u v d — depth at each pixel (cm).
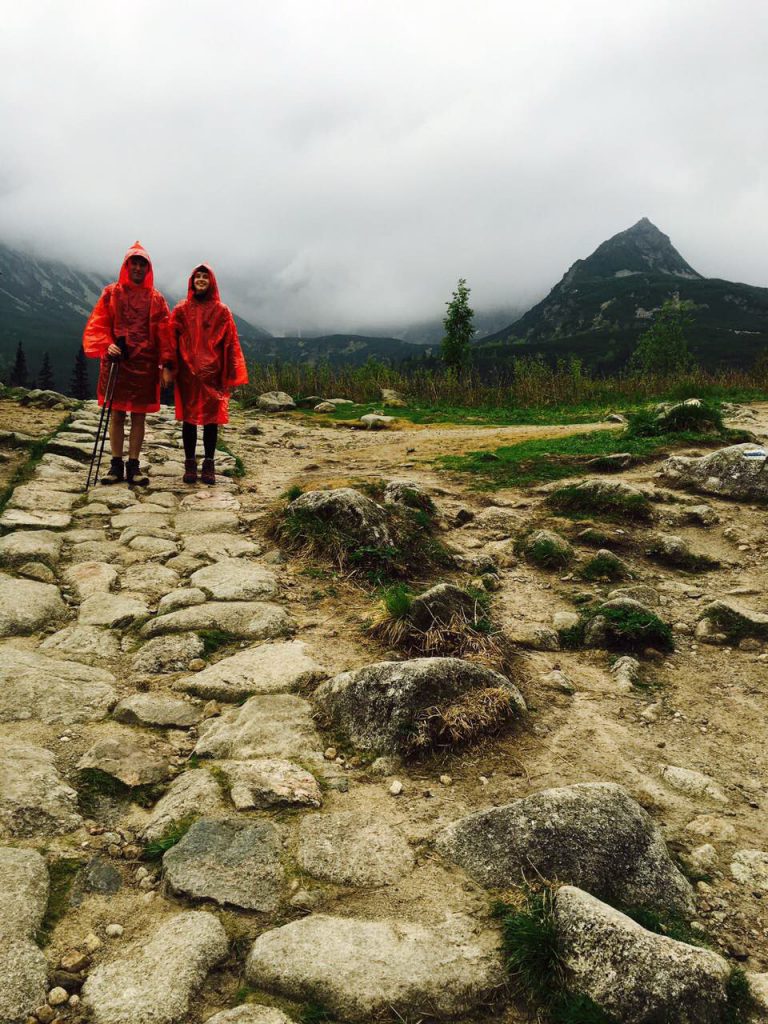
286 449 1251
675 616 537
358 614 502
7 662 387
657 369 5053
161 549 616
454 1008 205
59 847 260
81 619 468
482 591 564
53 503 727
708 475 833
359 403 2186
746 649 483
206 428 861
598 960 211
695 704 412
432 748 337
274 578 555
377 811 294
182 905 238
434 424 1683
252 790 296
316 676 400
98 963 212
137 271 796
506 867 254
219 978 212
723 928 242
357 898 244
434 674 361
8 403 1378
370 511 628
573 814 268
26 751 312
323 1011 200
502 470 975
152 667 411
